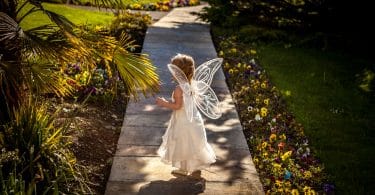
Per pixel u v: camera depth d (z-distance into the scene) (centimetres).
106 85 728
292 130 653
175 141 472
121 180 472
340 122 711
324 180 530
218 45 1147
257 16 1338
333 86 890
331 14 1194
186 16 1548
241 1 1313
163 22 1367
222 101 733
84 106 654
